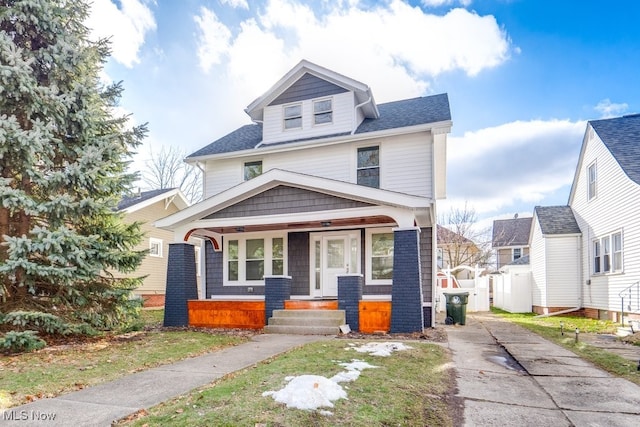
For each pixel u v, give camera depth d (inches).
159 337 336.8
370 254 468.1
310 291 489.7
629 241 464.8
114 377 197.0
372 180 477.1
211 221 432.1
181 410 138.0
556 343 323.6
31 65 316.5
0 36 270.1
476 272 746.2
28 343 267.1
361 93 502.6
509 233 1349.7
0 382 184.2
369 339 319.6
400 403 152.1
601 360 252.4
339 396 150.3
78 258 292.8
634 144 507.8
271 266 514.3
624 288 474.9
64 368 215.3
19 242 270.4
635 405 165.5
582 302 606.5
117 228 357.4
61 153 321.4
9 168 300.4
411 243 365.1
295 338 332.2
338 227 481.1
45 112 299.0
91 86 324.5
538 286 669.9
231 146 566.6
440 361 236.7
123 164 355.3
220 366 221.3
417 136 460.8
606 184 528.1
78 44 330.0
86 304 333.4
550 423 143.9
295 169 513.7
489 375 212.8
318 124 519.5
